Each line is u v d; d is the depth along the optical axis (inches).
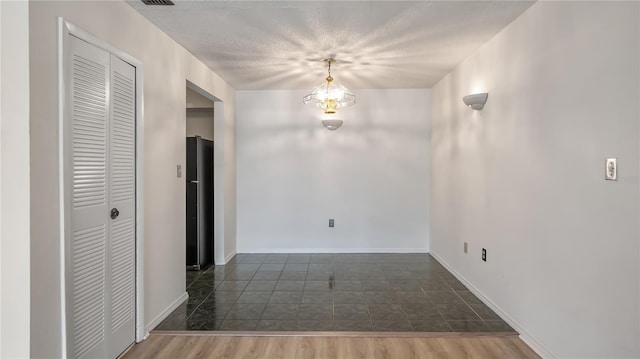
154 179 106.9
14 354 64.2
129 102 94.3
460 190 149.7
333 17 103.4
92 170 79.4
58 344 69.6
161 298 112.0
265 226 201.0
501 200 113.0
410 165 198.2
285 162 199.6
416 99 196.4
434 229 189.9
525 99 98.9
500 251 113.9
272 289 141.6
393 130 197.8
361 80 177.8
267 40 121.3
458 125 151.3
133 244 96.7
